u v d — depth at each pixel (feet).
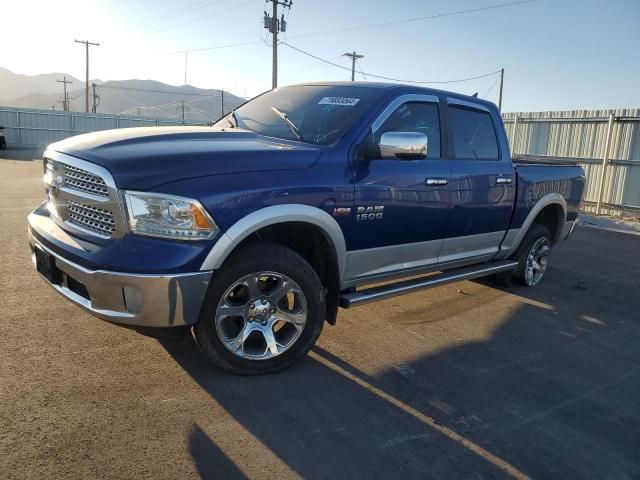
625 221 41.39
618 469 9.30
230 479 8.20
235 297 11.19
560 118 49.26
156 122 126.00
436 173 14.30
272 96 15.89
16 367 11.14
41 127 116.47
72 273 10.21
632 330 16.65
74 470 8.10
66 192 10.96
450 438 9.82
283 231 12.65
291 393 10.94
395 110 13.61
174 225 9.76
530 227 19.67
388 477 8.56
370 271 13.46
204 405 10.21
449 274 16.15
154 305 9.72
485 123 16.88
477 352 13.94
